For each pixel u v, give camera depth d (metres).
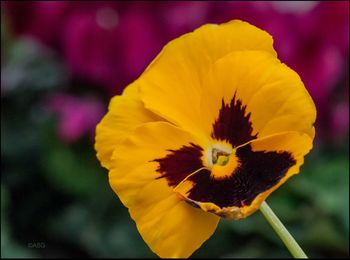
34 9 0.80
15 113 0.85
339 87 0.78
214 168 0.47
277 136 0.46
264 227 0.70
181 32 0.75
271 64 0.46
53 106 0.80
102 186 0.77
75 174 0.77
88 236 0.75
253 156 0.46
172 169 0.47
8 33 0.89
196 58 0.47
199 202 0.46
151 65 0.47
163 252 0.47
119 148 0.47
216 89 0.47
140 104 0.48
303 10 0.76
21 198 0.82
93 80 0.80
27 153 0.82
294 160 0.45
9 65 0.89
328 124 0.76
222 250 0.71
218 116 0.47
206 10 0.75
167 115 0.47
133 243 0.74
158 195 0.47
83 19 0.78
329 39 0.75
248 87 0.47
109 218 0.76
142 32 0.76
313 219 0.70
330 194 0.70
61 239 0.78
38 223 0.81
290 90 0.46
